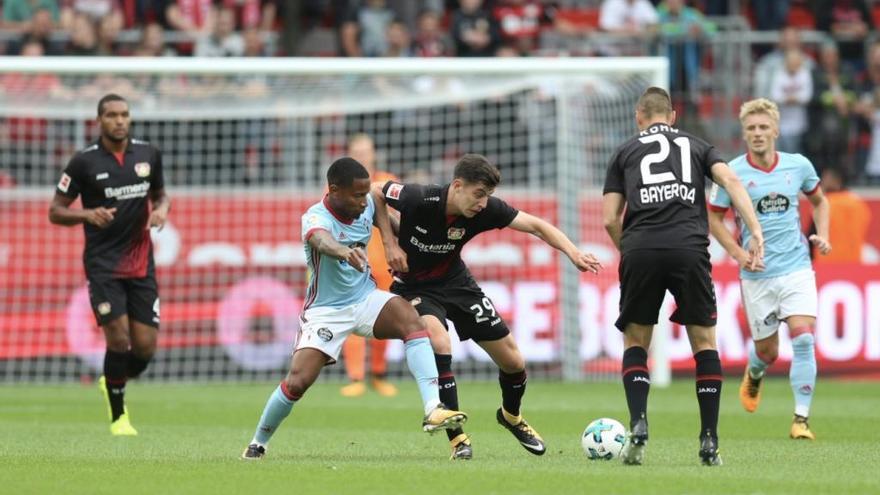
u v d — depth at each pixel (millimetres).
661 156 26781
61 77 62312
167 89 61562
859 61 75625
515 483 23219
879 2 82312
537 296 60281
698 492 22000
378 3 75625
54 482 23750
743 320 59781
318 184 63156
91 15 71188
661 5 73312
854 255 60906
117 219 36656
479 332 28562
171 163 63250
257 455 28312
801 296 36188
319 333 27406
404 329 27266
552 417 41719
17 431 37031
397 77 61781
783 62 69875
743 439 34469
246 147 63219
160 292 59531
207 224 59906
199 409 45938
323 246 26188
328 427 38656
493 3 71812
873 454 29828
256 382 60031
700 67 68188
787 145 69000
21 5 72625
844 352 59906
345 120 64875
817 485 23156
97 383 59188
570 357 60312
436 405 26688
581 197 61406
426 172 65562
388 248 27672
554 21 75875
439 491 22125
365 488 22594
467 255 60125
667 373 57375
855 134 69250
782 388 56312
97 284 36375
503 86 62688
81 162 36500
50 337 58969
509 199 60875
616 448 28062
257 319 60156
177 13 72938
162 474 24953
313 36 76938
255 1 74750
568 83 61656
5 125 61406
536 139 64812
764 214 36688
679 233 26234
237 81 62688
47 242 58969
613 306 60688
